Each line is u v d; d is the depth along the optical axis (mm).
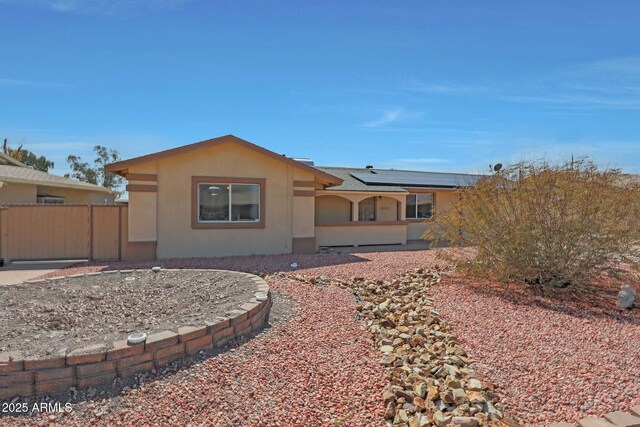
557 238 7504
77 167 42656
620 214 7375
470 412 3410
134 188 11680
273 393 3680
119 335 4070
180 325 4367
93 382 3473
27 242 11617
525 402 3695
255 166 13023
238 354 4312
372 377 4098
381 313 6184
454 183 20672
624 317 6285
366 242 16781
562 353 4734
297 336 4980
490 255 8203
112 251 11992
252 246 13031
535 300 7141
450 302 6914
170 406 3350
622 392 3852
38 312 5164
